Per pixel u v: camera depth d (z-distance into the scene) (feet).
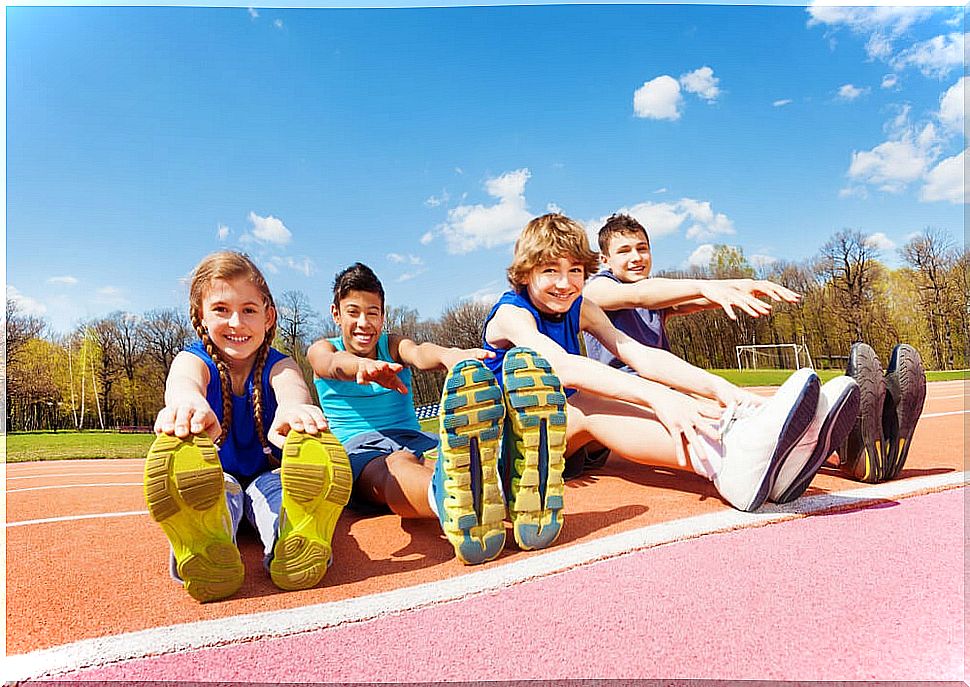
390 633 3.39
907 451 5.95
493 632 3.35
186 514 3.83
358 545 4.90
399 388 5.64
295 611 3.67
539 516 4.51
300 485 4.06
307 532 4.08
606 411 6.05
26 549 5.06
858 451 5.78
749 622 3.36
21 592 4.09
